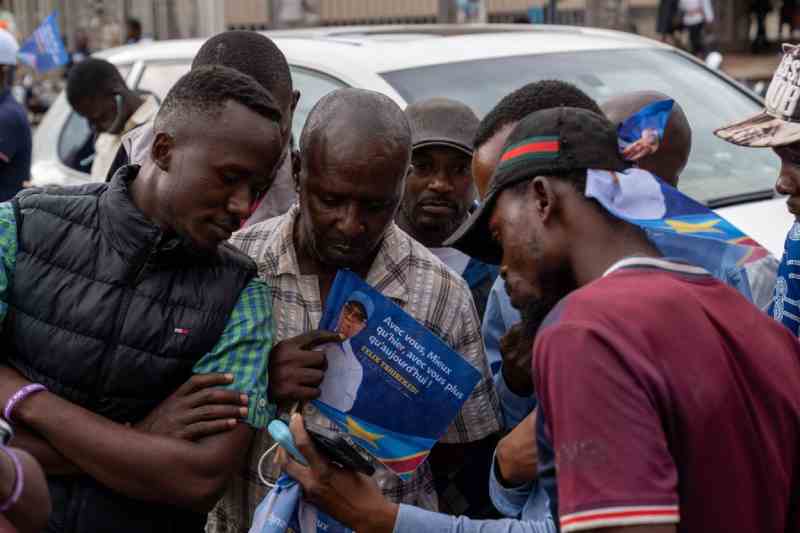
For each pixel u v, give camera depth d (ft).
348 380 8.14
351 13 46.52
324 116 7.98
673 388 5.71
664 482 5.49
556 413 5.65
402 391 8.10
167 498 7.58
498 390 9.04
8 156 20.52
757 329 6.22
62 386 7.69
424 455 8.19
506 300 9.50
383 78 15.43
